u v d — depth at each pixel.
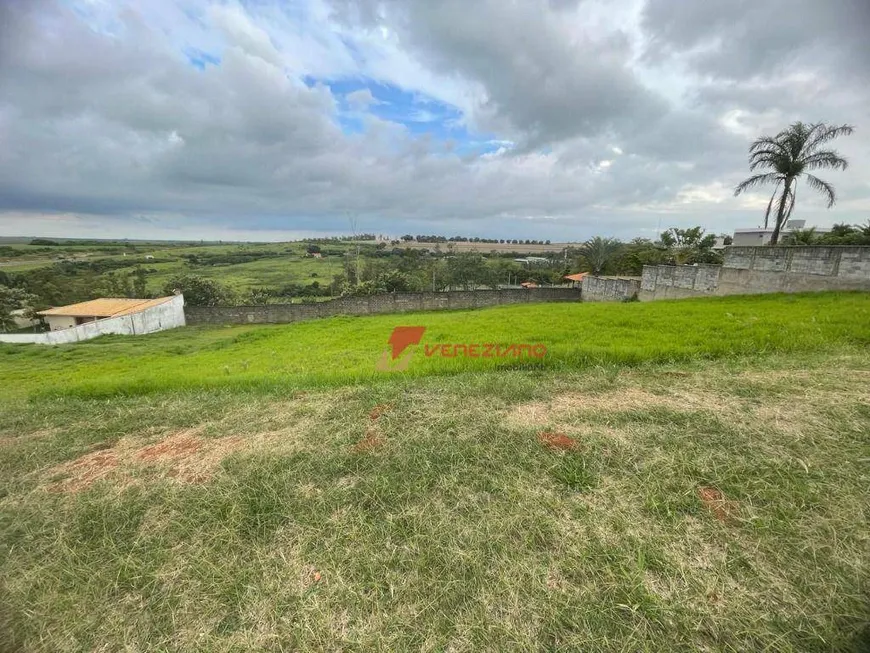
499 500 2.60
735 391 4.26
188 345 19.00
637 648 1.64
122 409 5.00
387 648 1.69
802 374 4.71
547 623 1.76
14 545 2.49
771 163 17.58
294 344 12.98
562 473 2.85
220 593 2.02
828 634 1.65
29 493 3.09
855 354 5.49
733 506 2.44
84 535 2.54
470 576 2.02
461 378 5.40
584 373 5.29
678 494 2.55
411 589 1.96
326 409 4.50
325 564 2.15
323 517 2.52
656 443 3.22
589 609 1.80
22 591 2.12
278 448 3.57
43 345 19.81
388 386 5.17
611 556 2.09
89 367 13.98
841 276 11.80
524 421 3.79
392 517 2.47
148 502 2.84
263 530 2.44
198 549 2.32
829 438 3.17
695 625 1.72
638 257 32.25
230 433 4.01
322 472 3.07
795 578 1.92
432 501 2.63
